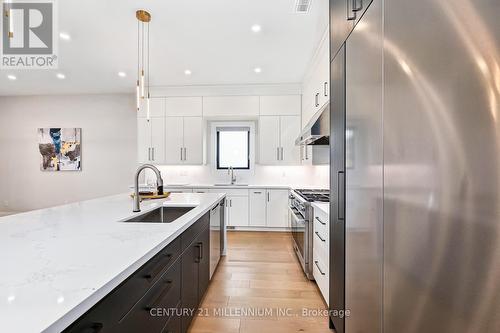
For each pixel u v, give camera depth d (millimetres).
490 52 526
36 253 960
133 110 5215
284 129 4637
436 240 679
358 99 1246
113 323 818
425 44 711
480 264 553
